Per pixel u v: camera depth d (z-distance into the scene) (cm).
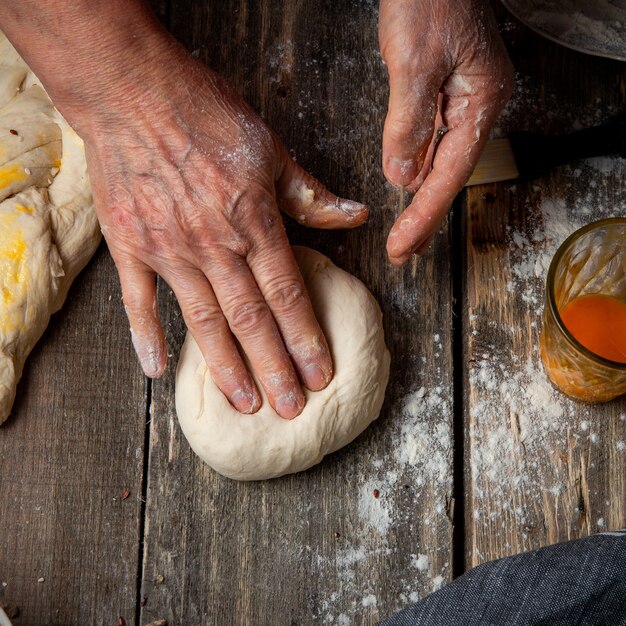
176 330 96
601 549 84
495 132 100
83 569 93
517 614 84
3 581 92
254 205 89
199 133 89
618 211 99
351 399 92
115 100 88
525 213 98
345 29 101
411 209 90
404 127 87
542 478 95
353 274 98
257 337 89
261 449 91
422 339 97
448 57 86
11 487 94
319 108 100
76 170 95
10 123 95
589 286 96
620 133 96
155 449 95
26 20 85
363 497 94
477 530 94
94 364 96
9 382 92
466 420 96
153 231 89
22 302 92
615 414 96
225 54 101
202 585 93
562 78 101
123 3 86
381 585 93
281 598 93
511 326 97
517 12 98
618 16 96
